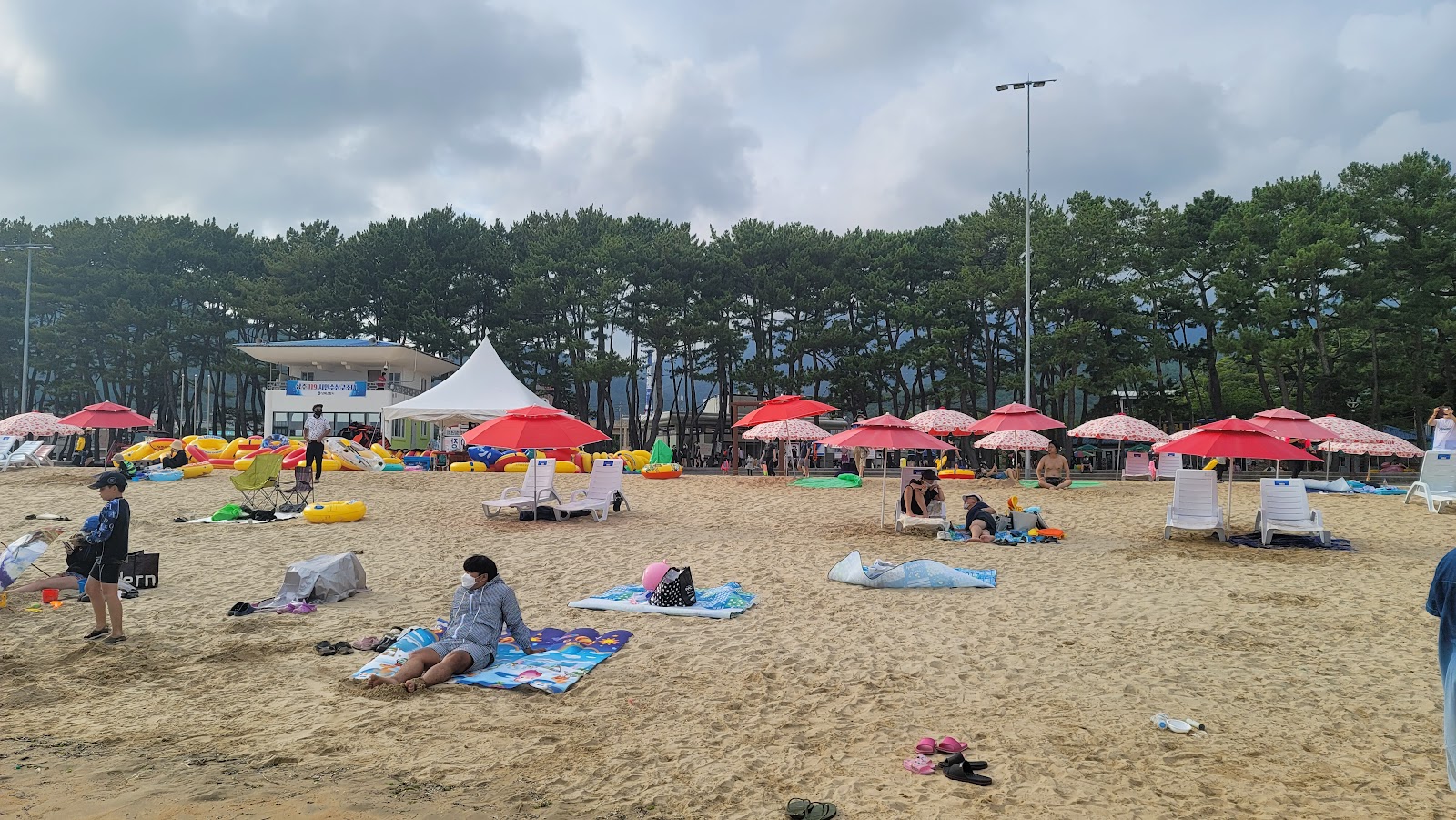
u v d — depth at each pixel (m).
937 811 4.05
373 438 38.53
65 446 50.03
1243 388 49.56
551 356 52.56
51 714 5.42
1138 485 23.31
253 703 5.63
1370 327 36.94
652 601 8.74
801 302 48.94
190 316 54.72
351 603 8.95
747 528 14.77
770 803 4.12
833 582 10.01
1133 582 9.95
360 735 4.96
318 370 48.47
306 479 17.97
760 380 47.41
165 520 15.59
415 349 46.97
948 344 47.50
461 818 3.81
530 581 10.16
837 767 4.61
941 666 6.62
